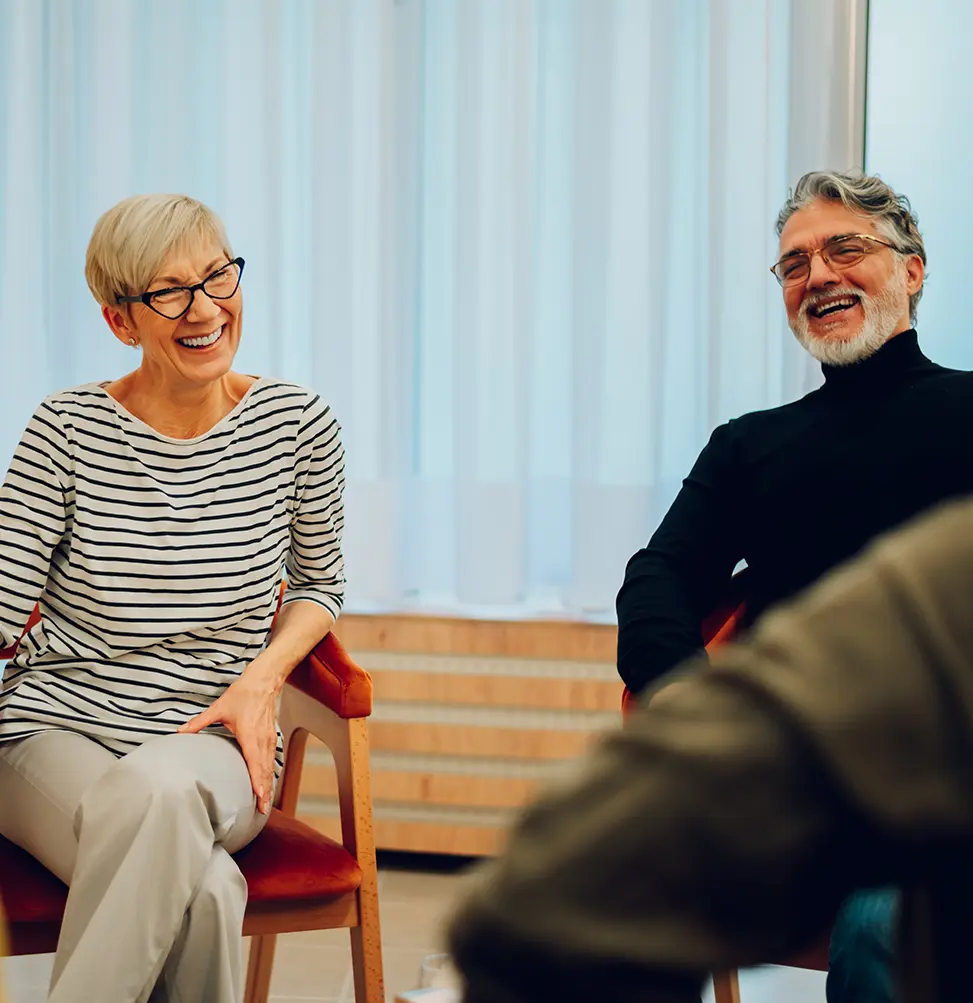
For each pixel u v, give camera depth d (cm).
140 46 291
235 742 176
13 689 180
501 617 289
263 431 188
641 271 279
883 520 179
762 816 35
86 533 178
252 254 292
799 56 272
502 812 292
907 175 280
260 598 185
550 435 290
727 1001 173
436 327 291
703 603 194
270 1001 230
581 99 276
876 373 187
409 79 284
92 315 296
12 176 292
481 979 36
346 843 182
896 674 35
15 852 174
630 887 35
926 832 35
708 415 277
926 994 46
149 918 153
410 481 291
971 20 275
